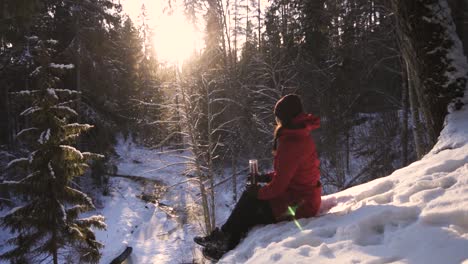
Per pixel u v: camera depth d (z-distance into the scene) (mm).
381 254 2410
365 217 2922
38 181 10352
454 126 4590
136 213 21578
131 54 29875
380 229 2859
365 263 2352
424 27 4871
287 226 3428
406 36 5129
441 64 4855
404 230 2592
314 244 2916
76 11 19000
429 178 3418
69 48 18750
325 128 19688
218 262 3346
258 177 3803
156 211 22188
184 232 19609
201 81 21391
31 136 10766
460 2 6402
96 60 20906
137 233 19391
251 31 28844
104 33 20484
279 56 22781
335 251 2631
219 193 24500
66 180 10711
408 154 17266
